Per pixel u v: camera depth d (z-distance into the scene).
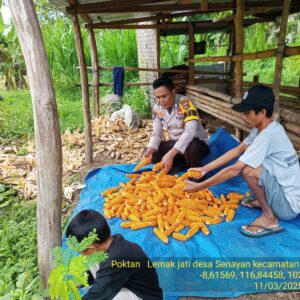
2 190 3.97
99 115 7.45
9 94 9.48
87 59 10.29
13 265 2.62
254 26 11.23
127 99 8.85
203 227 2.69
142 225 2.72
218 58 5.66
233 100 4.76
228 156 3.07
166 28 7.29
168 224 2.74
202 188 2.71
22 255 2.72
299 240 2.53
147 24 7.95
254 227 2.61
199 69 8.48
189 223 2.77
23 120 6.88
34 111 1.67
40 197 1.77
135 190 3.23
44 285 1.90
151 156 3.81
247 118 2.52
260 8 5.56
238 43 4.48
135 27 7.12
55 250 1.45
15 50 9.18
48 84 1.65
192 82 7.74
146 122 7.01
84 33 10.34
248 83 6.67
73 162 4.92
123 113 6.88
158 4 5.20
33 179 4.21
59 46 9.97
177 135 3.77
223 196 3.20
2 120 6.79
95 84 7.32
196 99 7.00
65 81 10.38
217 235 2.63
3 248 2.78
